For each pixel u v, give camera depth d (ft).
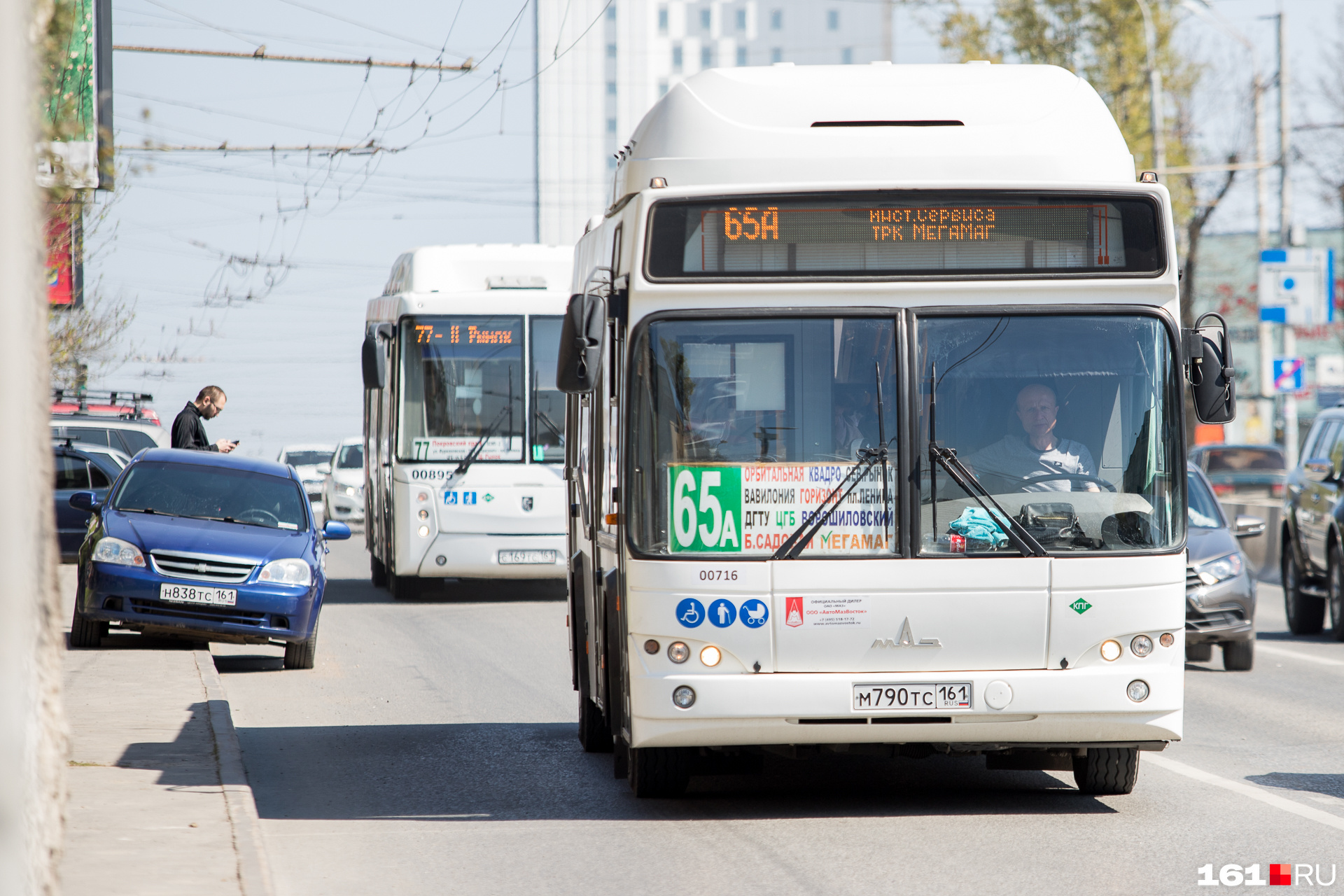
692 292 65.00
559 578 173.88
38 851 36.42
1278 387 257.96
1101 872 57.62
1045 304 65.57
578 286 89.81
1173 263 65.87
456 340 169.17
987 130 67.41
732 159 66.85
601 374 73.61
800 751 65.46
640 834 64.85
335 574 220.23
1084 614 64.13
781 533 64.03
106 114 128.88
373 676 117.19
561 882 56.75
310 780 77.61
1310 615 153.48
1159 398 65.26
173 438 143.95
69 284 159.02
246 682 113.91
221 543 119.03
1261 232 298.35
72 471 197.26
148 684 100.83
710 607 63.57
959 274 65.51
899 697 63.52
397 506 169.07
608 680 70.18
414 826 66.74
